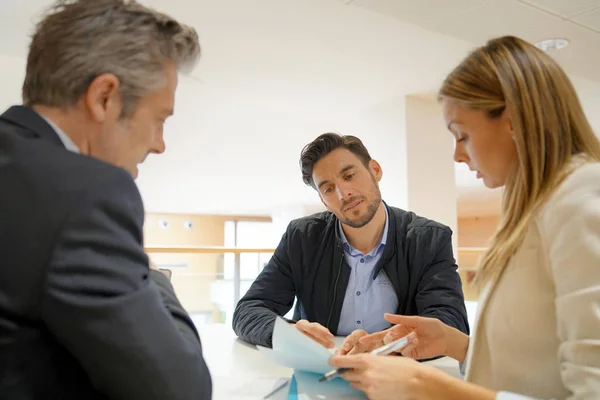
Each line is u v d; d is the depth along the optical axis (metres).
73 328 0.45
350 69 3.04
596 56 2.76
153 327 0.49
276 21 2.37
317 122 4.27
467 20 2.30
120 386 0.48
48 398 0.47
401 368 0.66
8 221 0.46
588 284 0.53
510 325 0.64
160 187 7.69
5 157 0.49
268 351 0.91
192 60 0.67
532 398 0.57
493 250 0.70
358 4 2.18
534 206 0.64
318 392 0.81
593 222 0.54
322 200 1.37
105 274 0.46
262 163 6.04
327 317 1.37
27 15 2.27
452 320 1.14
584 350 0.52
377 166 1.41
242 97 3.57
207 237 11.85
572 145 0.65
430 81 3.27
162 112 0.63
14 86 3.15
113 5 0.58
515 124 0.66
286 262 1.45
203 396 0.54
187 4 2.19
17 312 0.45
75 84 0.55
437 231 1.36
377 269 1.33
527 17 2.28
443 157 3.75
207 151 5.33
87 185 0.48
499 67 0.67
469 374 0.71
